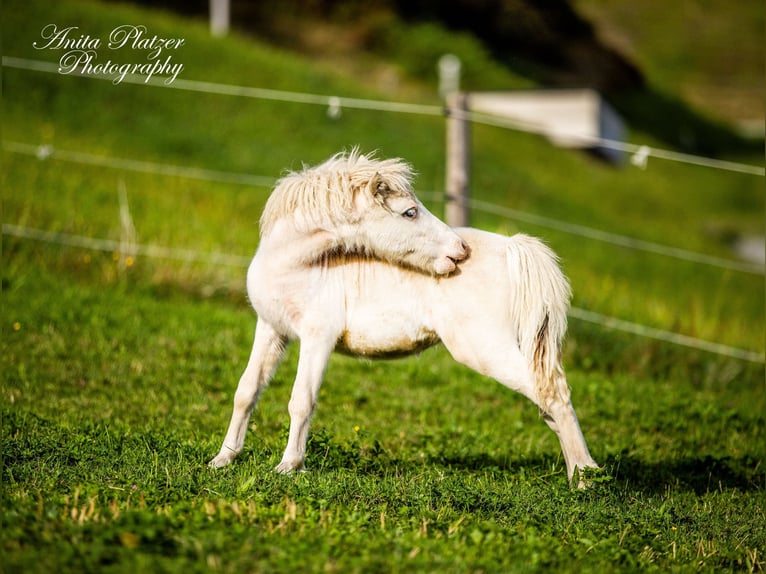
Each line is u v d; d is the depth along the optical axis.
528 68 55.97
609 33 85.00
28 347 12.50
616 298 17.73
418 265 8.59
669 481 9.68
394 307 8.61
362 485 7.77
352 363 13.52
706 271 30.41
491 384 13.09
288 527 6.52
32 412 10.00
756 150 61.50
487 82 49.19
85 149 22.73
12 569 5.55
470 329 8.52
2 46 27.11
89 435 9.14
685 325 16.69
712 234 39.16
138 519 6.26
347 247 8.56
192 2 47.62
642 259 29.52
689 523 7.99
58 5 30.23
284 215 8.55
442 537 6.62
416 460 9.52
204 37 33.88
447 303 8.57
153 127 26.86
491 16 58.12
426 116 37.47
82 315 13.81
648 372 14.56
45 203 17.31
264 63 33.81
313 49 48.50
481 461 9.65
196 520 6.40
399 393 12.50
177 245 16.80
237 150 27.30
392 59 49.78
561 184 36.66
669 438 11.48
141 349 12.95
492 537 6.58
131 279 15.66
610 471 9.34
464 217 14.70
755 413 12.58
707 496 8.99
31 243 15.68
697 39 86.38
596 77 60.25
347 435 10.37
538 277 8.65
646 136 54.22
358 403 12.01
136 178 21.11
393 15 52.97
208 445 9.05
